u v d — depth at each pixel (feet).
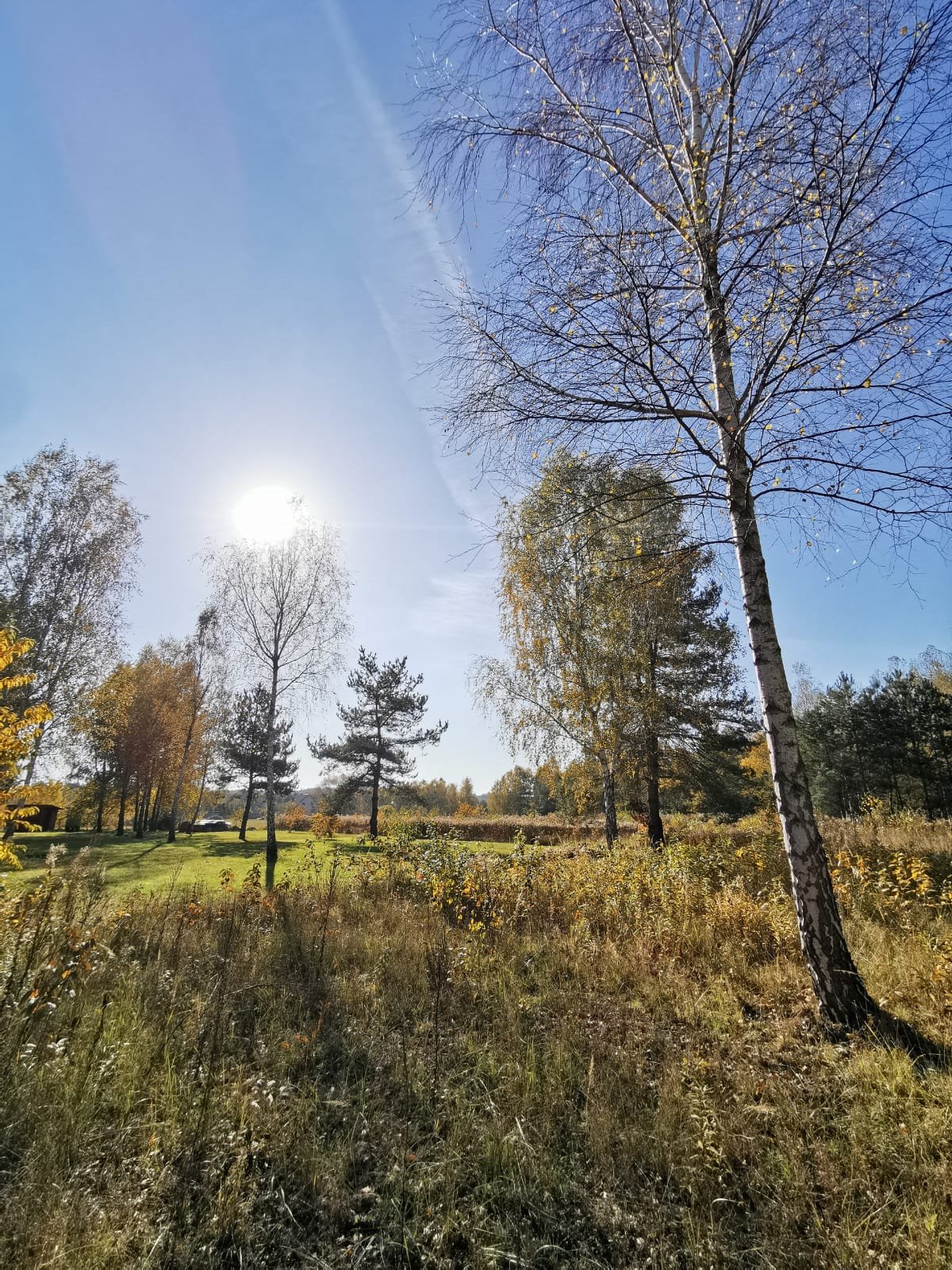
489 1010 16.21
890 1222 8.38
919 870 22.80
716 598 63.52
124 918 22.03
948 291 11.35
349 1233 8.91
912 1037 12.92
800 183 11.71
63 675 61.21
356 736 97.66
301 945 21.76
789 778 15.31
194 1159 10.08
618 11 12.53
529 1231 8.79
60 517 63.00
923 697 84.48
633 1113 11.14
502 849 54.54
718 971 18.15
